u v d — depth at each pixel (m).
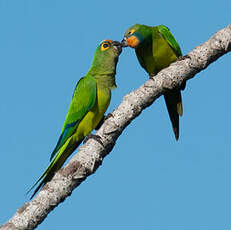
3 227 6.75
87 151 7.73
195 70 8.57
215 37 8.66
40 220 7.00
